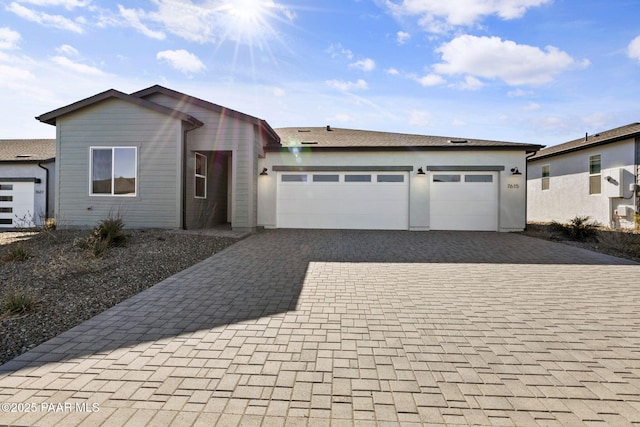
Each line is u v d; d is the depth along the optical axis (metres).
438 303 4.35
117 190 10.65
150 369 2.68
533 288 5.04
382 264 6.61
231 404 2.24
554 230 11.78
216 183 13.45
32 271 5.55
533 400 2.31
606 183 13.95
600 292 4.85
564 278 5.62
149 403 2.25
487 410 2.20
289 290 4.87
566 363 2.82
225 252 7.72
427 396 2.35
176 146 10.52
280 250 8.02
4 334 3.34
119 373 2.62
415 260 7.00
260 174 12.72
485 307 4.21
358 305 4.25
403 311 4.05
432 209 12.54
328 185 12.72
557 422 2.08
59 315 3.87
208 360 2.83
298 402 2.27
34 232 10.30
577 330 3.52
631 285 5.21
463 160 12.41
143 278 5.43
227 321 3.70
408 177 12.57
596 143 14.04
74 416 2.11
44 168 15.59
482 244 9.12
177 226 10.53
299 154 12.67
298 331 3.44
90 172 10.66
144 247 7.53
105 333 3.37
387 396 2.35
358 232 11.68
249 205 11.20
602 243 9.09
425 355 2.95
